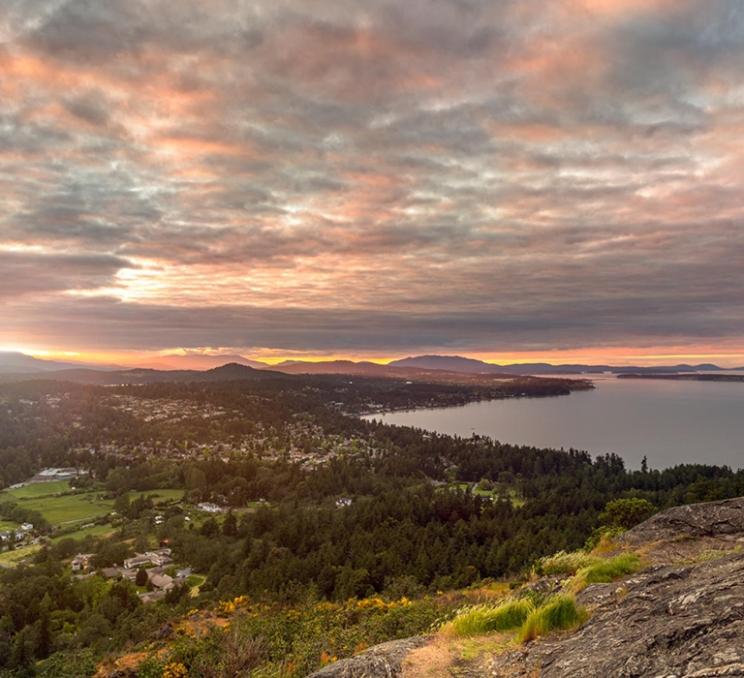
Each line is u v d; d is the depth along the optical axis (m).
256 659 10.59
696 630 4.02
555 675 4.48
